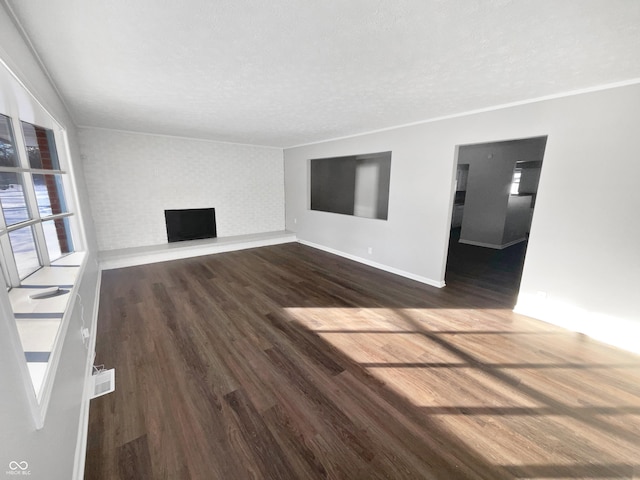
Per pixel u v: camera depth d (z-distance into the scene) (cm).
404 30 158
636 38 162
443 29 157
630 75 217
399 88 254
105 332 267
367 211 523
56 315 153
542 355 235
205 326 281
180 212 557
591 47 175
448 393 193
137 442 154
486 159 618
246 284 399
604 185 245
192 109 329
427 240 397
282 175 689
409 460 146
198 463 143
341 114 350
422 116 358
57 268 231
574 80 230
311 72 220
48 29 155
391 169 430
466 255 563
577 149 256
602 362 226
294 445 154
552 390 195
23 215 213
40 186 246
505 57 191
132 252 479
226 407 179
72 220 285
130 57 193
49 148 270
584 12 138
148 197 516
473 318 301
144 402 182
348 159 543
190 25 154
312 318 300
